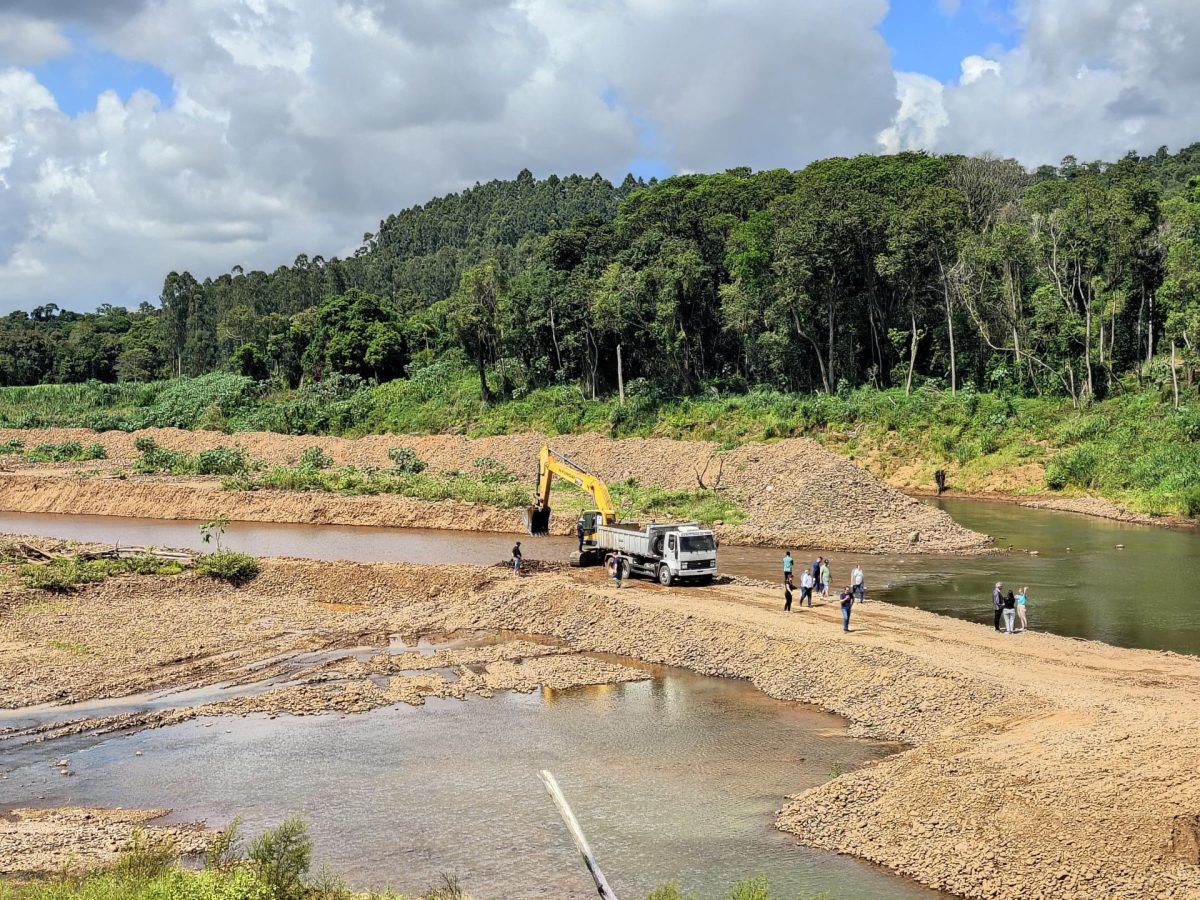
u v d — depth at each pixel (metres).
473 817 22.77
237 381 135.75
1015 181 111.44
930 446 84.94
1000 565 49.31
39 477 80.88
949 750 23.41
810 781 24.33
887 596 42.06
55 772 25.73
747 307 97.38
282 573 47.44
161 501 73.69
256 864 18.48
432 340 142.75
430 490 71.25
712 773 24.98
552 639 38.41
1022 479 78.00
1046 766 21.31
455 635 39.19
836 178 113.88
